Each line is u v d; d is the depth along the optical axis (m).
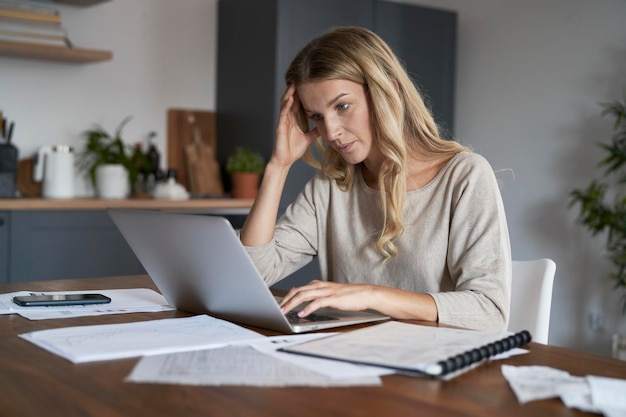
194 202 3.67
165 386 0.94
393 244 1.75
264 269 1.78
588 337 3.85
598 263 3.79
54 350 1.11
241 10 4.07
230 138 4.17
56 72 3.79
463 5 4.54
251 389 0.93
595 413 0.85
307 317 1.40
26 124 3.72
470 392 0.93
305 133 1.84
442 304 1.41
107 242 3.47
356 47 1.65
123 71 3.98
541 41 4.09
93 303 1.54
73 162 3.67
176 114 4.14
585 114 3.86
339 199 1.90
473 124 4.46
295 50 3.89
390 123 1.65
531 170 4.13
